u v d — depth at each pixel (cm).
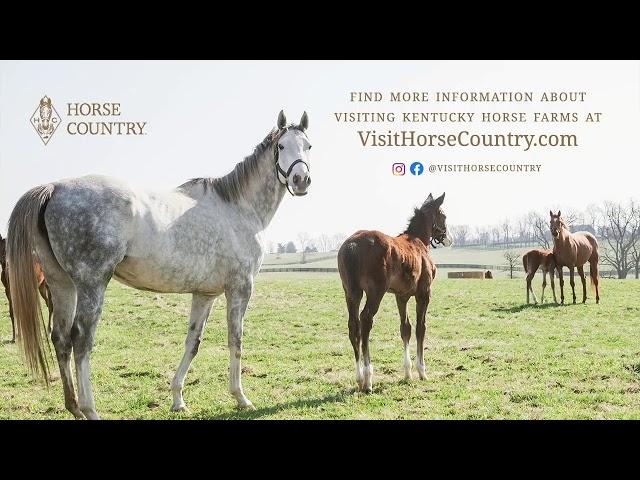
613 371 827
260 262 664
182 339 1120
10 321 1236
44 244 541
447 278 2381
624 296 1700
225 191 650
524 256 1612
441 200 855
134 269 566
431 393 720
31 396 723
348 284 706
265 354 981
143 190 579
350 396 702
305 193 653
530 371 834
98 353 990
